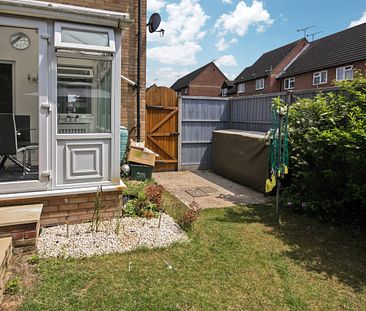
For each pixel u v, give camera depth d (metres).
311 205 4.92
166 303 2.51
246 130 8.60
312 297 2.72
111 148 4.11
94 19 3.76
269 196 6.25
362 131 3.83
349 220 4.77
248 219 4.80
